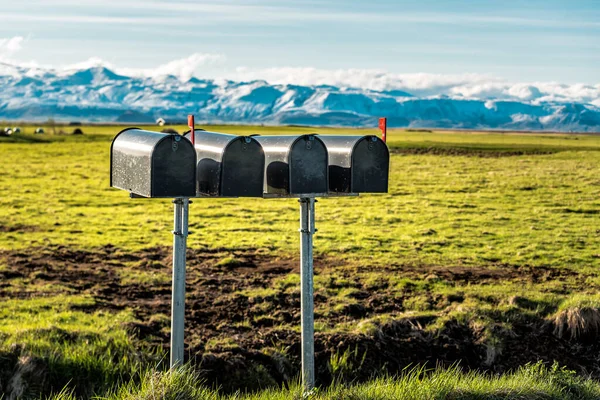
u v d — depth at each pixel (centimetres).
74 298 1463
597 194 3669
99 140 8319
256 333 1293
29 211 2888
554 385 872
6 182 3866
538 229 2598
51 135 9175
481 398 795
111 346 1122
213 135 923
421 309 1473
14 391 971
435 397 781
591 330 1323
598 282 1748
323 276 1725
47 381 999
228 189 868
